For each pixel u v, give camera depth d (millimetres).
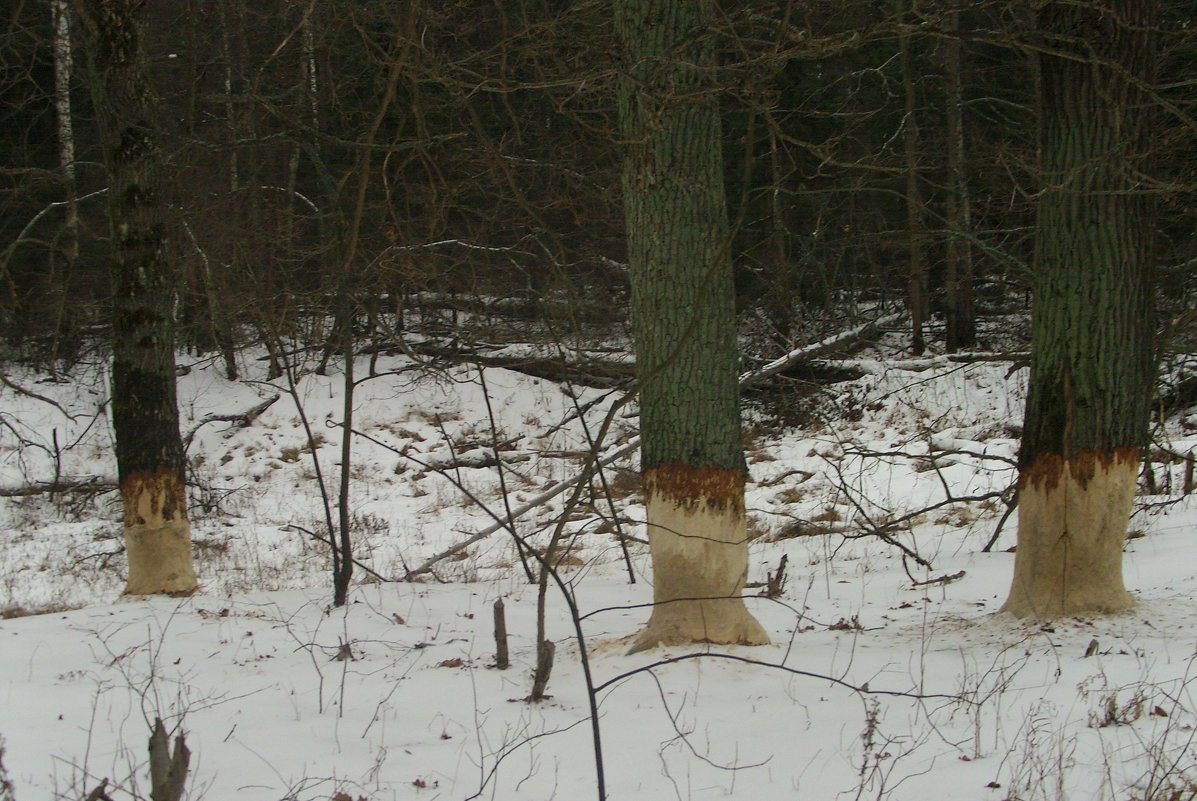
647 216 6949
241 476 19922
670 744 5215
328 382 23188
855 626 7754
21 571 13625
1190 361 17062
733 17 7527
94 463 19547
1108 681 5605
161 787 3805
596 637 7914
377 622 8523
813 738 5180
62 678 6566
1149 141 7215
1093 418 7012
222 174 15992
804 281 21969
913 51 18422
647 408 7035
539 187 12531
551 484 17500
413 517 17062
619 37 7094
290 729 5570
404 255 11695
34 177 11430
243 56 14336
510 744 5324
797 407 21719
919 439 17844
